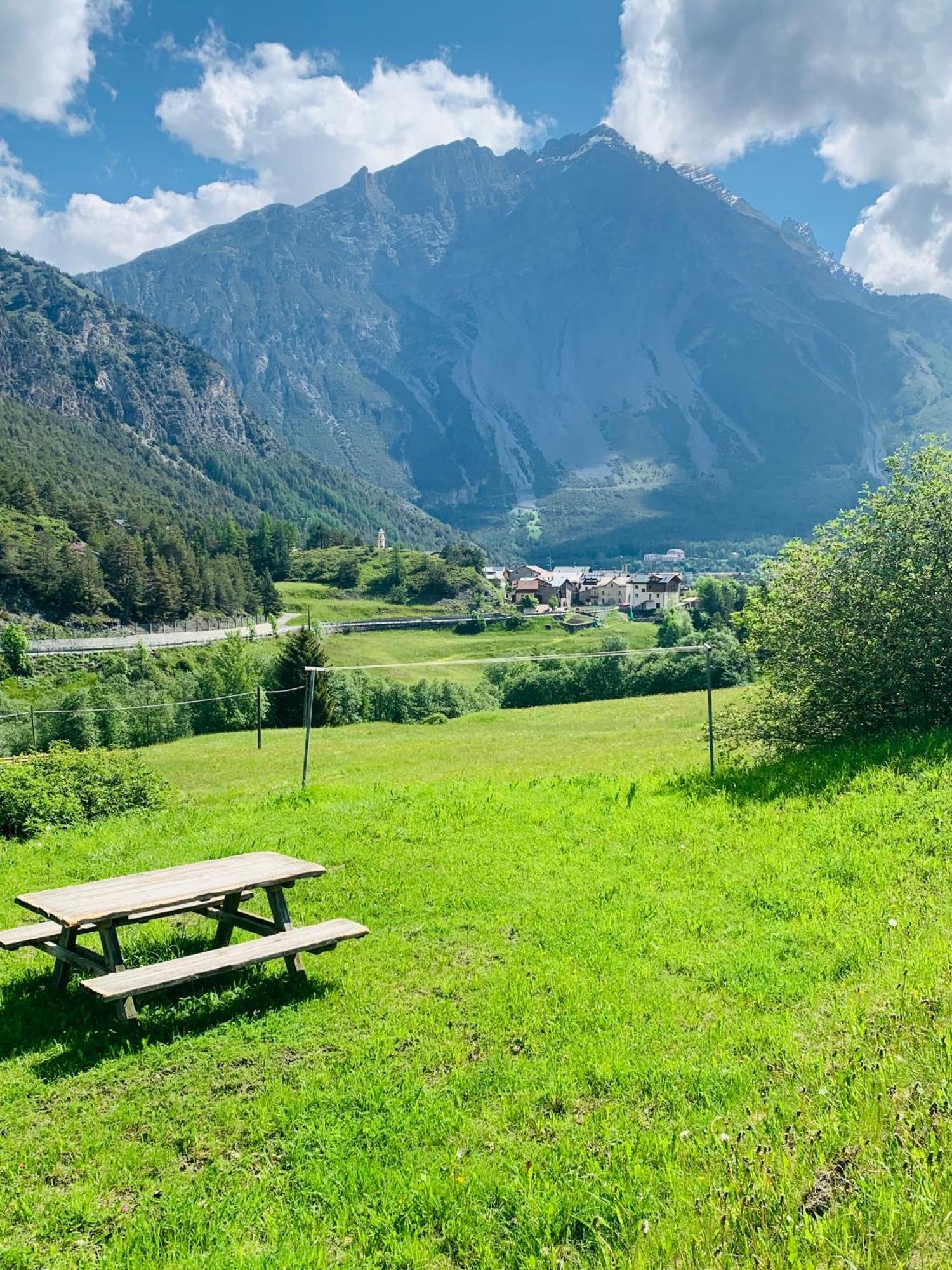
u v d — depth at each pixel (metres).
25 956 10.56
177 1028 8.45
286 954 9.02
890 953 8.91
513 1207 5.57
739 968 9.00
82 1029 8.51
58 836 16.48
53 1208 5.88
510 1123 6.64
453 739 49.84
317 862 13.87
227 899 10.62
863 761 16.19
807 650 19.42
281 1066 7.68
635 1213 5.32
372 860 13.73
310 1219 5.63
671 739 38.81
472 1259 5.25
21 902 8.98
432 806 17.28
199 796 25.41
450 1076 7.26
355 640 169.25
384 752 46.12
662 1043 7.61
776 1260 4.55
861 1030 7.26
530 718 59.69
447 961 9.80
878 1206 4.85
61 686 127.00
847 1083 6.30
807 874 11.63
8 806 17.59
